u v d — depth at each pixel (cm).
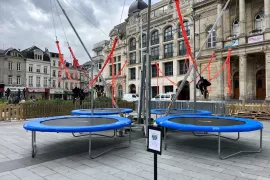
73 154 561
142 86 842
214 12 2652
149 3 713
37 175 417
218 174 421
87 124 600
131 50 3997
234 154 547
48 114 1446
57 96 5522
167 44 3391
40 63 5256
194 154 566
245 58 2192
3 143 687
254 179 397
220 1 2480
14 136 802
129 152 586
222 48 2403
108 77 4384
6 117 1298
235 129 516
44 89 5269
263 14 2262
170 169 450
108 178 402
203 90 980
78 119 706
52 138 768
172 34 3281
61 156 544
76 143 690
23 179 398
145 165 476
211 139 768
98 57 4662
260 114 1384
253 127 543
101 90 2045
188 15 2967
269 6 2073
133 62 3978
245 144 679
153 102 1845
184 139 770
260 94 2311
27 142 703
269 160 513
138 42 3812
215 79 2547
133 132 886
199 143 701
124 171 438
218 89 2455
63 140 736
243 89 2197
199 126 532
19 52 4853
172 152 587
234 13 2450
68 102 1609
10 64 4725
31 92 5028
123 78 4069
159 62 3453
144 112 840
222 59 2425
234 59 2448
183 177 406
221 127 519
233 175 416
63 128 509
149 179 396
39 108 1413
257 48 2100
